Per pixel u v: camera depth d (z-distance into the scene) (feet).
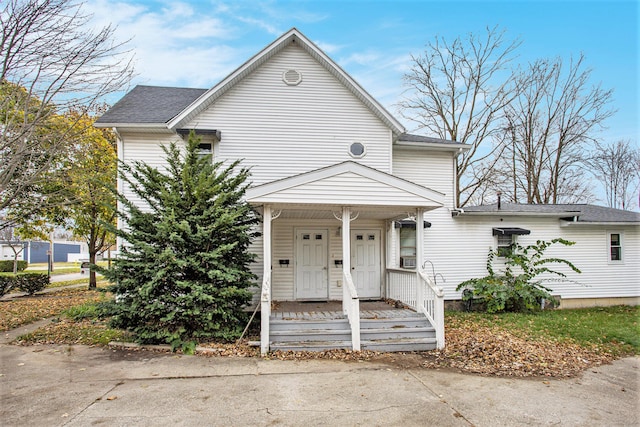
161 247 25.48
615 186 101.96
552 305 43.52
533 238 44.16
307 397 16.84
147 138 35.01
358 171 27.45
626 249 45.88
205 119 35.14
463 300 41.65
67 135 34.19
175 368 20.72
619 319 36.60
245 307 34.24
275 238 36.32
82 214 53.36
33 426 13.65
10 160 29.76
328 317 27.25
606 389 18.66
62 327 30.25
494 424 14.46
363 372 20.51
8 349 24.56
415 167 42.27
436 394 17.46
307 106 36.60
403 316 27.89
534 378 20.16
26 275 50.80
